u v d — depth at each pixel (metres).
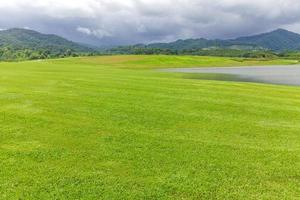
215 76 79.31
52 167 12.48
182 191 10.84
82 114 20.83
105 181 11.41
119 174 12.02
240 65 163.12
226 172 12.44
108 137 16.23
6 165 12.57
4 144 14.93
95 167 12.58
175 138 16.42
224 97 28.98
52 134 16.52
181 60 163.62
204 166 12.95
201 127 18.64
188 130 17.95
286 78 75.62
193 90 32.78
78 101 25.05
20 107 22.48
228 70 114.31
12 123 18.38
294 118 21.59
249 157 14.10
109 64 143.75
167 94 29.58
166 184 11.30
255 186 11.34
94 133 16.84
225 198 10.48
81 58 166.50
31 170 12.18
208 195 10.63
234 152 14.66
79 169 12.37
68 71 56.09
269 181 11.79
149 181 11.49
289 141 16.59
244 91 33.62
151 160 13.38
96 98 26.48
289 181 11.83
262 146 15.66
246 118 21.20
